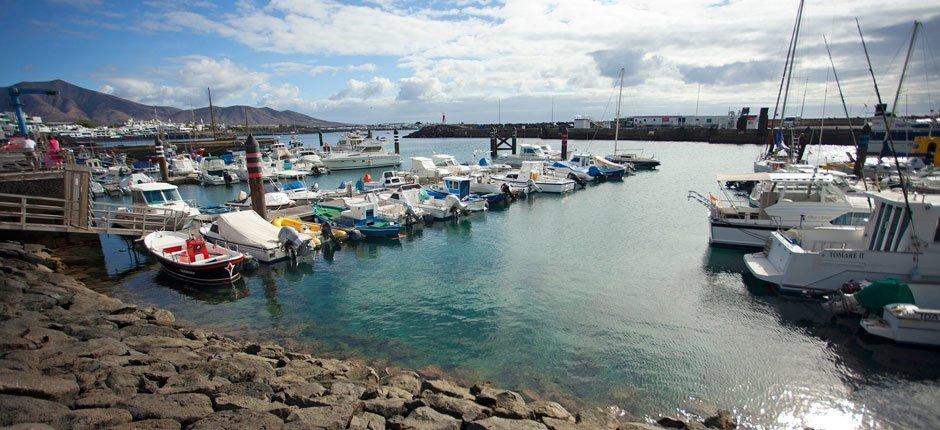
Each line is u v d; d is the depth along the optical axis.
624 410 11.47
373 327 16.30
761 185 26.89
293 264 23.11
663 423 10.77
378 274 21.95
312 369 12.02
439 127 158.62
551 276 21.31
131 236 25.12
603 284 20.16
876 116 51.00
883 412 11.31
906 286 14.45
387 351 14.53
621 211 35.88
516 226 31.48
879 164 37.97
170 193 31.19
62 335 12.23
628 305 17.84
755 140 101.00
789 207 22.80
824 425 10.93
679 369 13.33
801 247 18.97
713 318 16.53
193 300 18.89
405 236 29.14
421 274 21.84
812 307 16.89
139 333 13.63
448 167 53.41
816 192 22.72
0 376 8.55
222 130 160.25
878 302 14.62
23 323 12.56
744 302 17.77
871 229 17.98
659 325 16.11
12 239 21.94
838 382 12.52
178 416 8.32
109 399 8.67
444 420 9.21
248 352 13.45
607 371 13.26
